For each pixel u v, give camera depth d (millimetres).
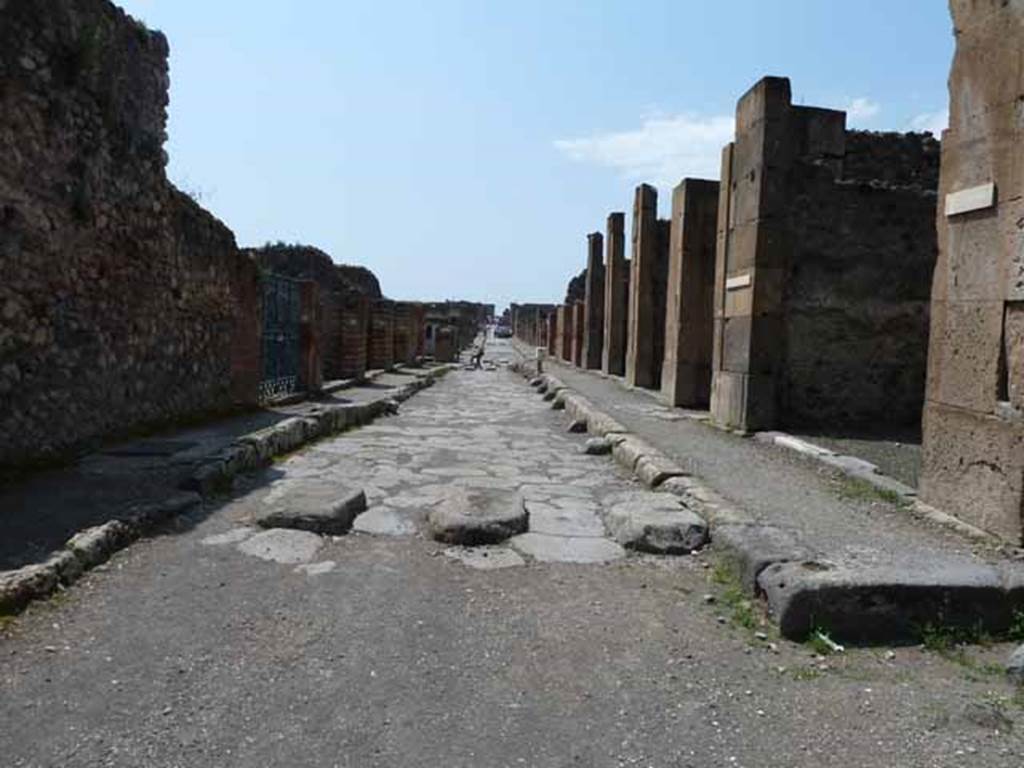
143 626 3729
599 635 3842
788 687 3348
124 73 7676
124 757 2658
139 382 8281
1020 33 4848
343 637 3709
